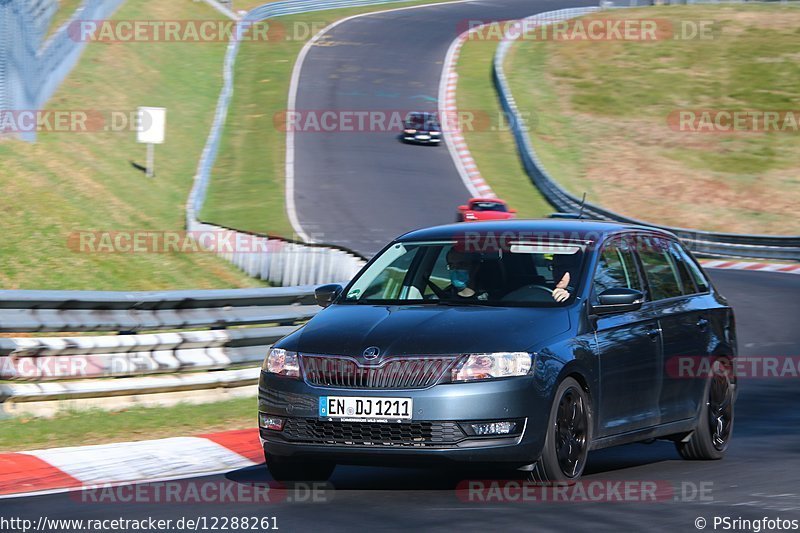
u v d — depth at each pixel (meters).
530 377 21.89
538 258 25.16
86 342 33.84
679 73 192.62
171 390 36.47
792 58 196.50
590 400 23.61
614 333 24.58
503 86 178.88
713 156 158.62
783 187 147.50
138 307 35.56
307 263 60.75
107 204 74.62
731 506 21.27
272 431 22.94
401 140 157.25
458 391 21.59
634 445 31.33
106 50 145.12
